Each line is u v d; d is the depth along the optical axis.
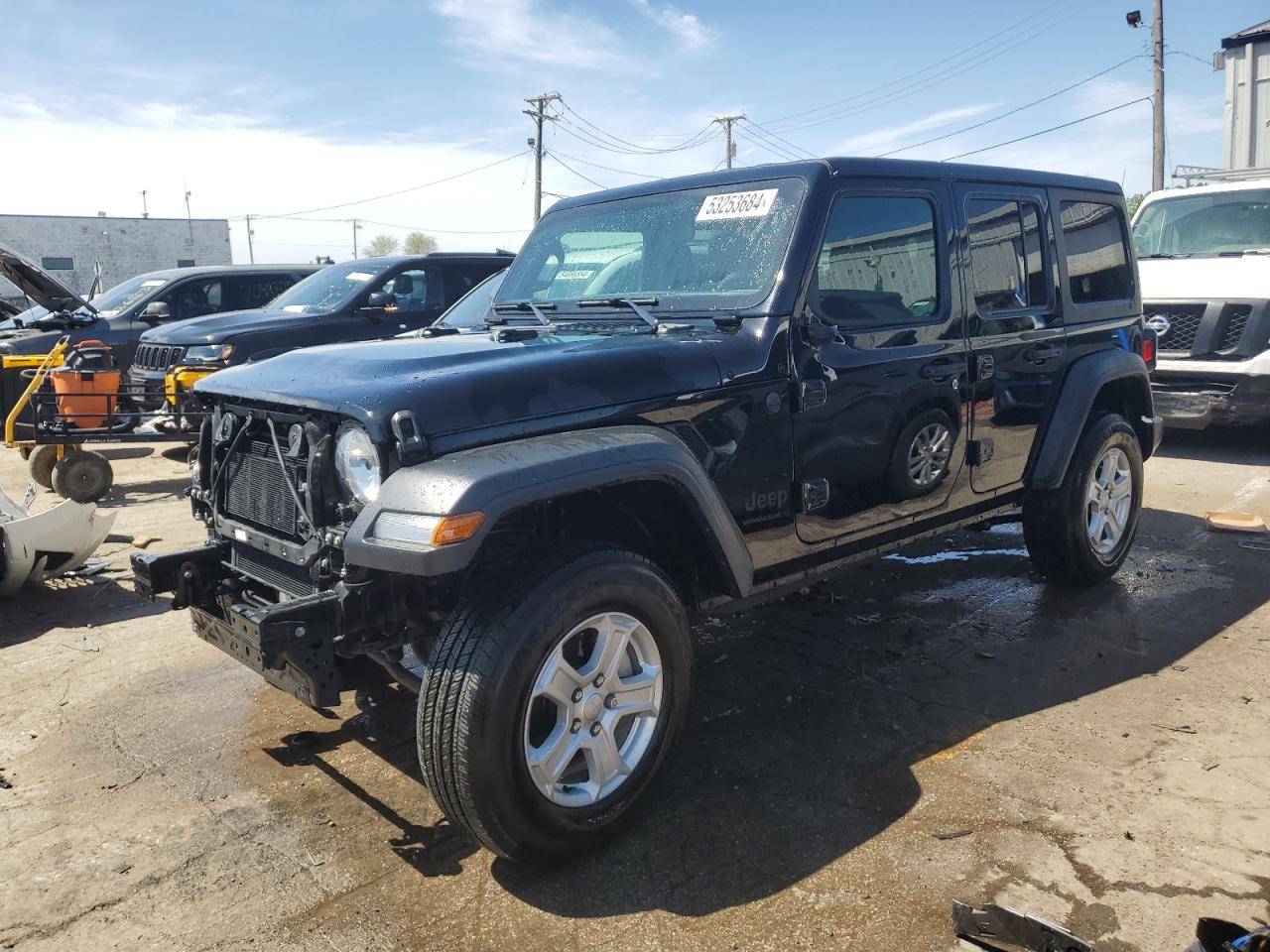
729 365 3.18
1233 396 8.06
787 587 3.55
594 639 2.81
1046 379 4.46
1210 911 2.48
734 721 3.63
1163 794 3.04
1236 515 6.32
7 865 2.85
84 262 56.38
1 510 5.36
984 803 3.02
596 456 2.66
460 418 2.64
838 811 3.01
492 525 2.43
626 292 3.78
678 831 2.93
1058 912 2.50
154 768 3.41
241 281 11.54
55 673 4.26
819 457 3.45
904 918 2.50
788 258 3.34
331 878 2.76
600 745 2.78
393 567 2.43
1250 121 12.91
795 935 2.46
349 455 2.70
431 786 2.62
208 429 3.44
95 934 2.53
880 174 3.65
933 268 3.90
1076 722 3.55
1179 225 9.52
